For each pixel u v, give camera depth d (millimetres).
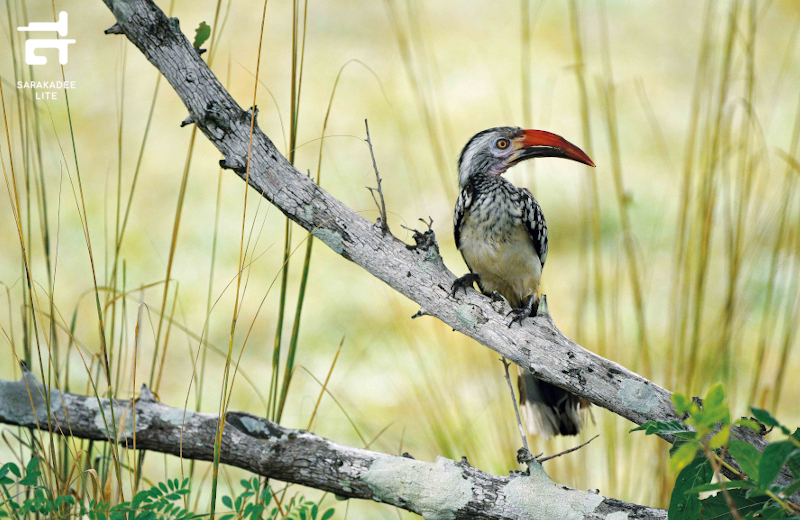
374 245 4809
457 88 16812
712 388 2979
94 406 4992
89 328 10547
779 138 13969
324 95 16875
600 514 4395
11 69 13766
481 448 7203
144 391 5051
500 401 7297
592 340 9547
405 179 14148
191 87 4605
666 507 5855
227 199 14312
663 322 10164
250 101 16812
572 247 12352
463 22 19531
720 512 3787
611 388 4508
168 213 13852
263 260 12898
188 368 10195
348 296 11883
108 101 16359
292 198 4766
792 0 17672
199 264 12680
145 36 4547
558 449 6973
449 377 8156
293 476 4805
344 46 18344
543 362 4629
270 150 4730
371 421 8820
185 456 4984
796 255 6453
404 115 15992
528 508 4469
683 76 16906
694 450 3037
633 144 14906
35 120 5270
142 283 12008
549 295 10820
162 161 15109
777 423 3031
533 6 19922
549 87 16469
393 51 18062
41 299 10500
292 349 5016
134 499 4297
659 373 7527
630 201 6680
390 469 4656
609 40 18422
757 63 16281
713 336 6602
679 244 6281
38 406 4961
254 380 10023
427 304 4852
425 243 4793
